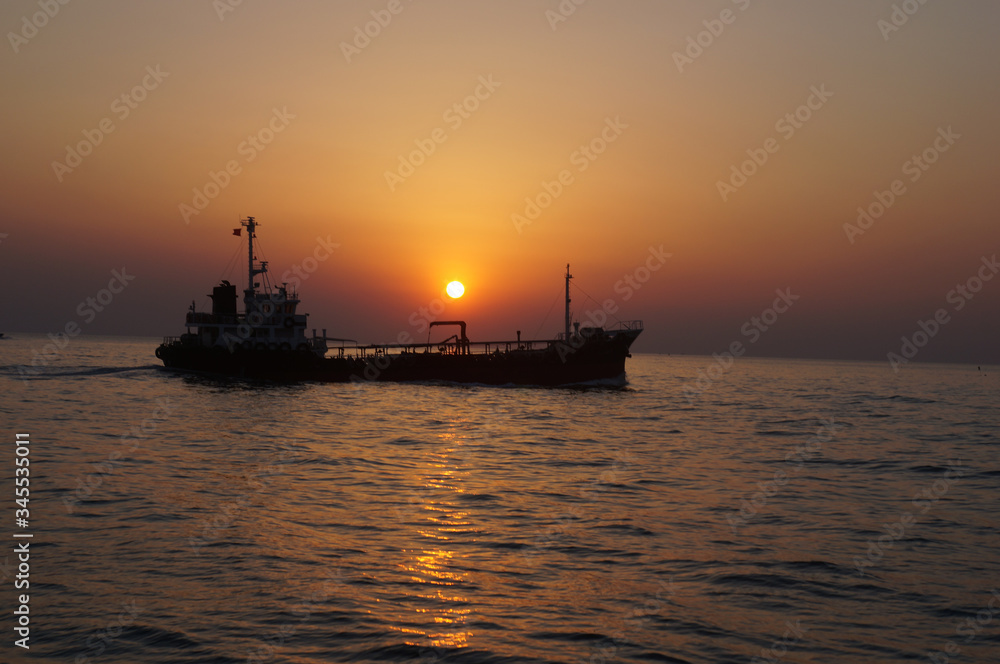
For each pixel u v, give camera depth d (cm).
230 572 2556
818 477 4694
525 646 2036
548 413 8394
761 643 2097
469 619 2206
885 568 2778
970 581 2647
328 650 1980
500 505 3681
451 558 2781
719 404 10788
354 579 2514
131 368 12519
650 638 2106
